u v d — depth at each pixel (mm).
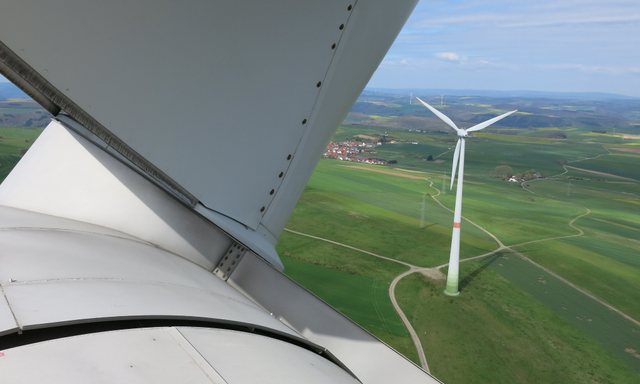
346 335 2641
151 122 2424
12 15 1869
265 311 2598
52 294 1520
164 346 1414
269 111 2910
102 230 2674
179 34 2305
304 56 2893
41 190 2824
